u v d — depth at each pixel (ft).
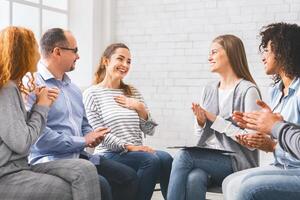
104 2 16.58
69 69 9.12
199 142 8.91
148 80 16.29
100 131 8.76
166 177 10.18
